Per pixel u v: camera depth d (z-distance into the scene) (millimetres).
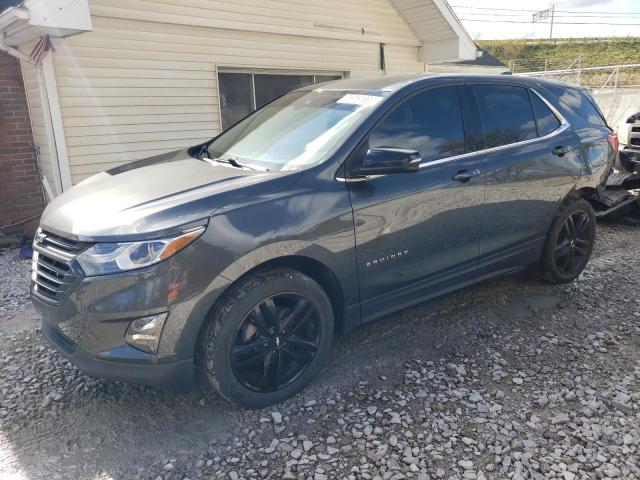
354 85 3992
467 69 13938
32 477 2572
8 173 7332
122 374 2688
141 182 3209
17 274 5594
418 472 2547
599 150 4816
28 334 4090
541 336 3912
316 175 3092
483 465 2592
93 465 2652
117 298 2594
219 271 2719
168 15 7277
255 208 2840
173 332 2668
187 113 7766
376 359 3613
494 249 4078
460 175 3682
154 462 2666
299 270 3193
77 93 6715
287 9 8586
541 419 2938
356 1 9523
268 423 2945
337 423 2926
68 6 5633
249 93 8625
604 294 4684
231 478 2531
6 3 6328
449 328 4055
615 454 2658
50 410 3100
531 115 4367
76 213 2922
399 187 3367
